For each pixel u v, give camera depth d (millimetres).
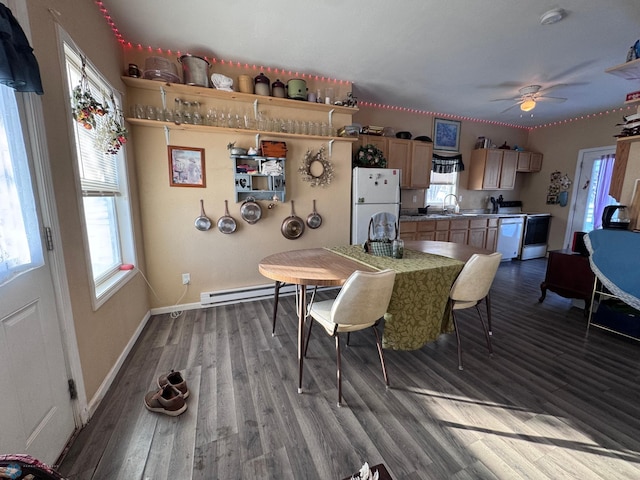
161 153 2678
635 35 2354
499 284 3852
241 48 2572
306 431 1409
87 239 1552
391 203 3670
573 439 1370
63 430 1282
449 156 4973
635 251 2150
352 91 3682
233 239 3045
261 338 2338
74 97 1452
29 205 1105
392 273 1530
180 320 2670
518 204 5895
